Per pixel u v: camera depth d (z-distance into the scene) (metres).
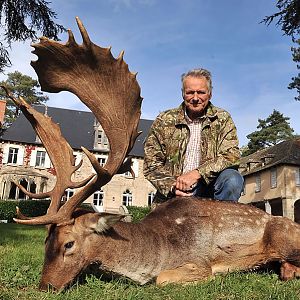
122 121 1.37
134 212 10.03
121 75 1.35
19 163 14.12
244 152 21.47
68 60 1.30
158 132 1.84
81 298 1.14
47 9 5.37
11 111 21.19
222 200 1.62
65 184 1.30
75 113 16.05
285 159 12.12
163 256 1.40
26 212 9.16
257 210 1.63
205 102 1.78
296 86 10.80
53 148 1.37
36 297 1.14
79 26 1.26
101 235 1.30
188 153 1.80
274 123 21.16
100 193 14.20
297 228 1.57
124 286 1.28
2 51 5.47
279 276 1.54
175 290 1.24
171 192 1.70
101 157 14.52
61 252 1.23
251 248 1.55
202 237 1.48
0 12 5.33
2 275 1.40
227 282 1.34
